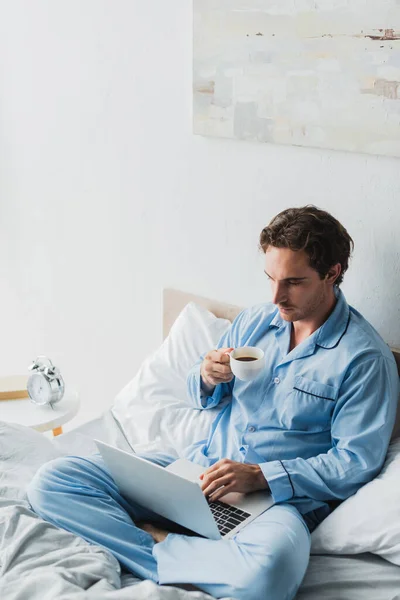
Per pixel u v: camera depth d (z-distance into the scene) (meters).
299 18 1.95
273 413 1.91
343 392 1.82
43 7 2.64
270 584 1.53
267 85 2.06
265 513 1.71
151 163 2.48
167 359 2.25
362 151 1.93
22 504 1.75
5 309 3.29
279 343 1.96
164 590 1.45
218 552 1.59
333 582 1.60
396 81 1.82
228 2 2.07
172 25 2.27
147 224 2.57
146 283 2.64
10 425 2.01
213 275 2.41
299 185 2.11
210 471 1.77
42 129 2.81
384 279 2.01
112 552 1.63
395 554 1.62
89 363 3.00
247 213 2.25
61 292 2.99
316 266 1.78
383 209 1.96
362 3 1.83
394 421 1.83
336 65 1.91
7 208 3.08
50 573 1.48
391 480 1.69
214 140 2.27
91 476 1.79
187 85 2.29
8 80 2.87
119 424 2.20
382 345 1.88
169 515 1.72
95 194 2.71
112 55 2.47
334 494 1.76
